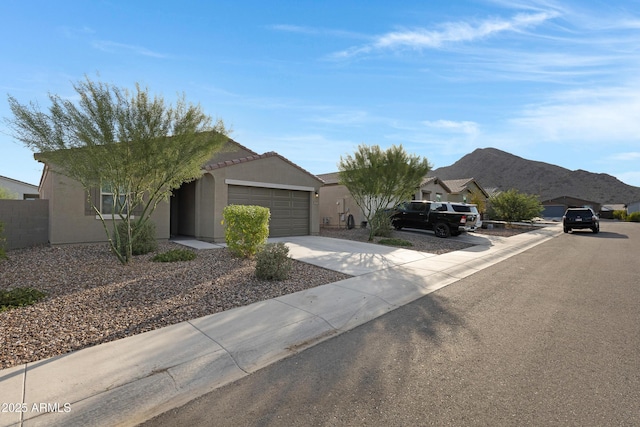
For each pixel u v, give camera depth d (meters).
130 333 4.61
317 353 4.26
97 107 6.93
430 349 4.34
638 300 6.55
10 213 10.41
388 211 17.28
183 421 2.93
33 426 2.78
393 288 7.27
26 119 6.76
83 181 7.62
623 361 3.97
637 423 2.84
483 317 5.58
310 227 16.33
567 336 4.75
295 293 6.56
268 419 2.93
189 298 6.02
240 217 9.27
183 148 7.85
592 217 23.06
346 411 3.03
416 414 2.98
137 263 8.49
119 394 3.25
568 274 9.12
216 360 3.95
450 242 15.64
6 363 3.74
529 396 3.25
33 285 6.58
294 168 15.46
